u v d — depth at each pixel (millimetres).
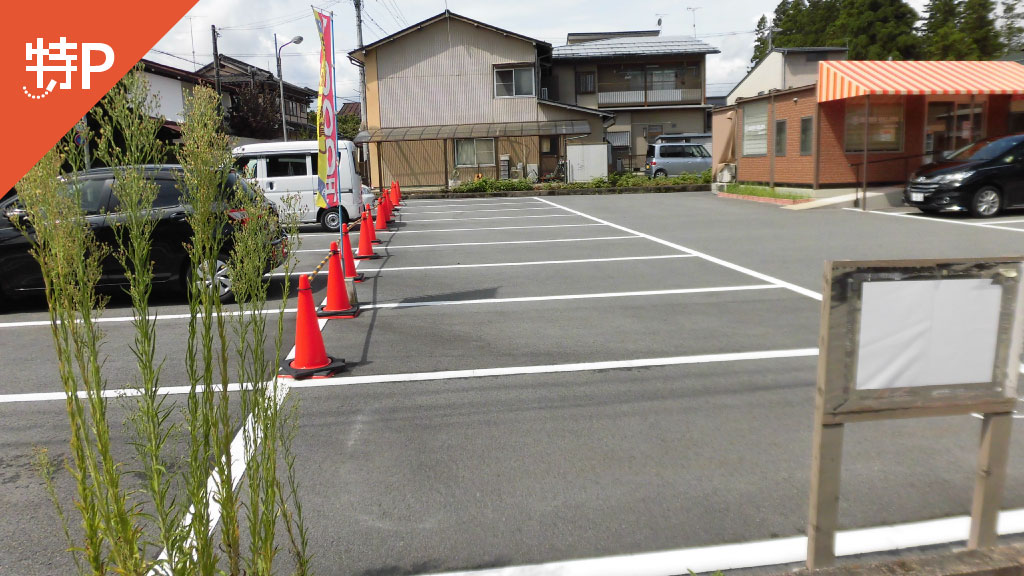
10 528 3084
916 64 15641
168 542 1768
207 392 1742
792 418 4168
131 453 3785
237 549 1856
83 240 1614
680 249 10719
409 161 28922
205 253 1721
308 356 5152
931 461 3557
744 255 9984
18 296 7570
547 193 24344
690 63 36312
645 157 37000
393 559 2789
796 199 17312
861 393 2324
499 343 5906
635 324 6410
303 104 50812
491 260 10227
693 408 4355
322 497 3301
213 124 1702
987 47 29609
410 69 29047
